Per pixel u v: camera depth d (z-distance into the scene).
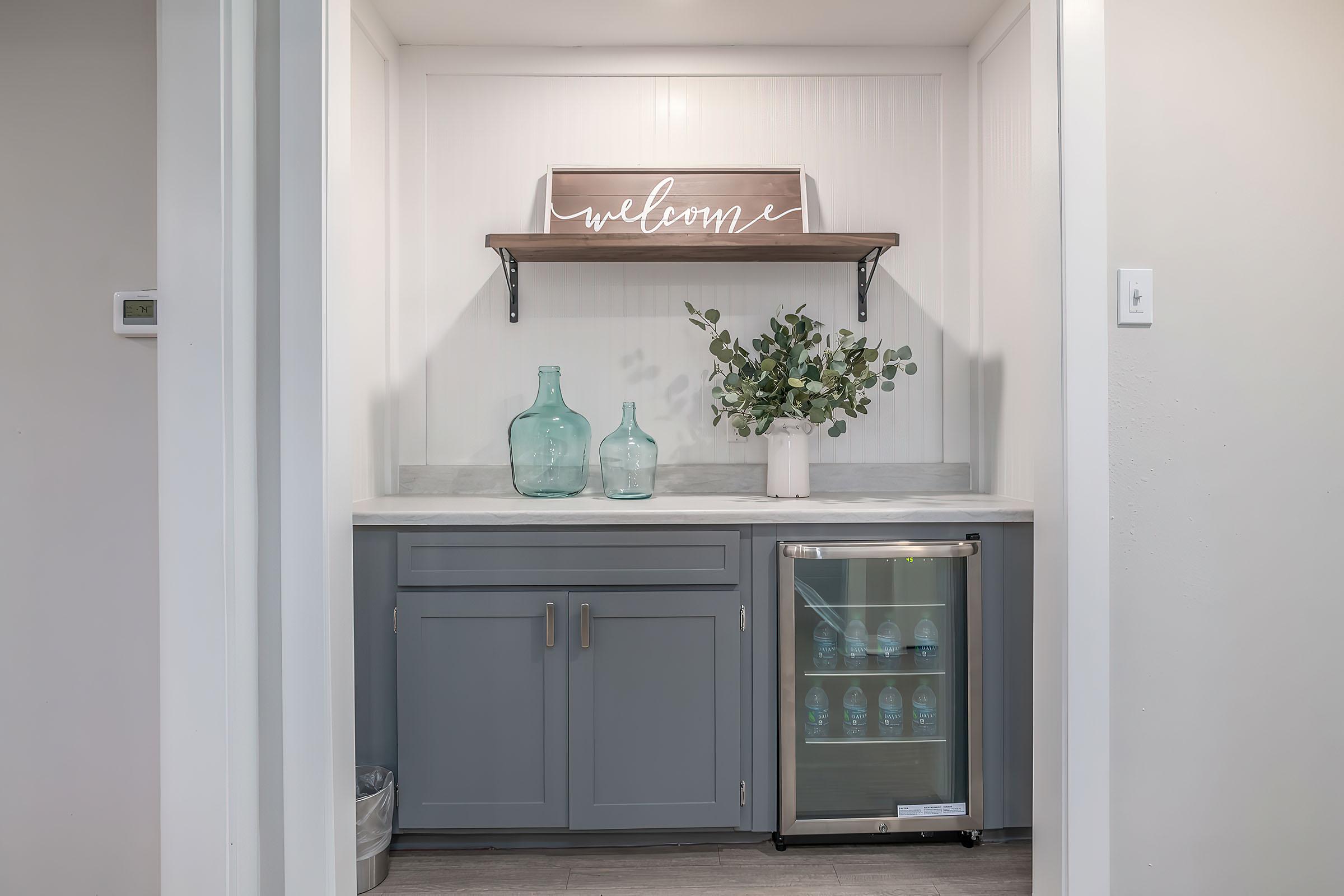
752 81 2.60
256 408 1.57
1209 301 1.67
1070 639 1.63
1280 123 1.68
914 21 2.45
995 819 2.12
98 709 1.60
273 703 1.58
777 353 2.43
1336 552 1.69
